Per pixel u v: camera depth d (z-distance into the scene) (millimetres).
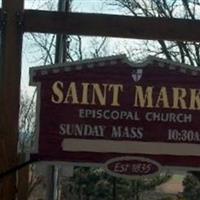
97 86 9562
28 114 32281
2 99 9469
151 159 9461
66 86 9562
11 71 9516
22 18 9555
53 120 9523
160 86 9562
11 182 9453
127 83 9555
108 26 9594
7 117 9445
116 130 9508
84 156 9484
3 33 9570
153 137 9500
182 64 9555
